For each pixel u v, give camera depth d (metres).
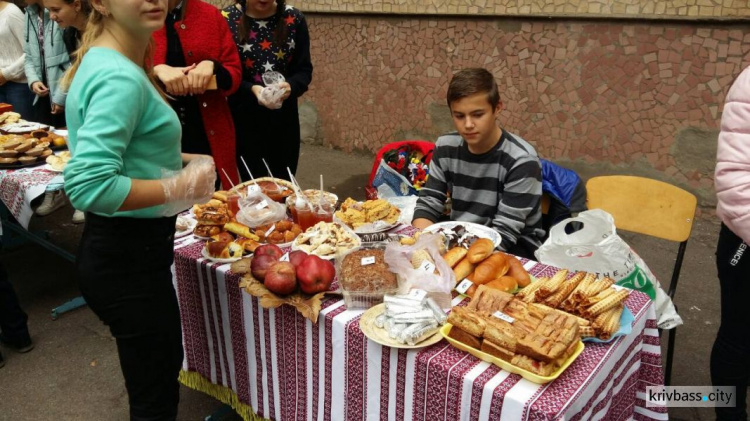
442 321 1.53
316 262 1.67
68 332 3.15
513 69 4.68
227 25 3.01
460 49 4.92
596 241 1.98
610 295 1.54
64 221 4.52
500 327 1.38
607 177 2.52
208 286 2.01
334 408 1.73
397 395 1.52
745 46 3.66
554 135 4.64
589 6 4.15
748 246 1.76
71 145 1.48
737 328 1.91
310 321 1.69
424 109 5.36
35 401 2.62
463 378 1.35
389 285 1.65
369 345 1.54
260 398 2.01
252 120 3.36
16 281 3.68
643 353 1.74
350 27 5.60
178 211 1.58
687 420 2.34
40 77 4.58
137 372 1.76
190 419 2.48
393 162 3.25
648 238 4.04
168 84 2.63
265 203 2.19
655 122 4.15
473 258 1.75
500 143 2.36
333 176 5.54
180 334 1.83
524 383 1.33
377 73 5.57
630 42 4.07
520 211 2.31
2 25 4.61
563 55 4.39
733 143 1.62
